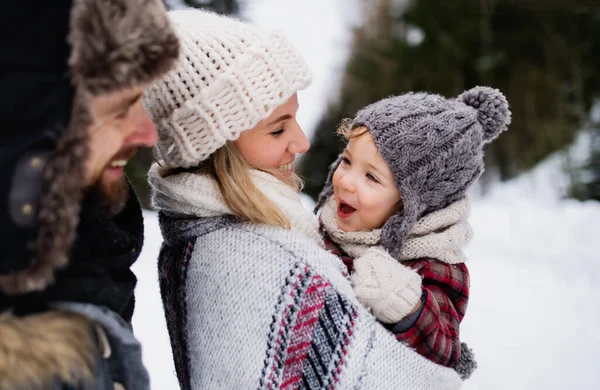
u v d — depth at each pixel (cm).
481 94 138
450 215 131
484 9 648
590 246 468
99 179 81
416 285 112
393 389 100
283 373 95
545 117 691
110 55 67
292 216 109
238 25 106
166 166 115
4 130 64
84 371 75
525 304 358
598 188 669
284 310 97
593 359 291
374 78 675
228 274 101
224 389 99
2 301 70
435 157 126
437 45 645
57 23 65
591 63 678
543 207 613
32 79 64
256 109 105
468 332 318
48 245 66
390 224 126
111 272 88
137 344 83
